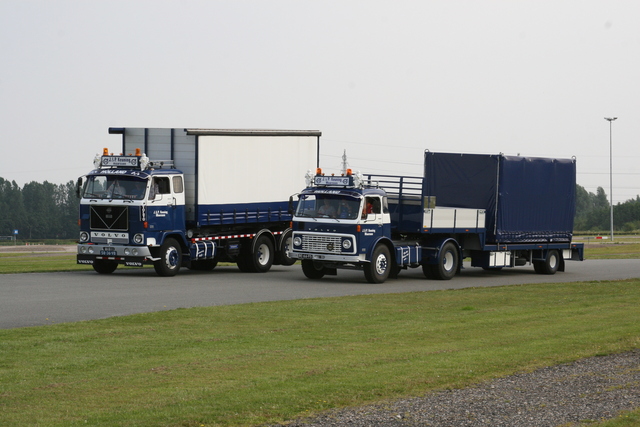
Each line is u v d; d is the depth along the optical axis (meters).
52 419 9.27
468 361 12.45
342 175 26.42
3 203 173.25
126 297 20.91
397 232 27.83
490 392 10.60
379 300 20.64
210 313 17.62
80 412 9.56
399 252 27.11
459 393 10.55
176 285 24.31
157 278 26.64
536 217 31.58
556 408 9.80
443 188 30.97
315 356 12.87
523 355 12.94
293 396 10.30
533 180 31.31
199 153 27.72
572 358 12.72
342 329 15.68
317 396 10.30
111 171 26.80
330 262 26.62
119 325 15.86
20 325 15.95
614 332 15.23
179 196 27.45
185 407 9.78
